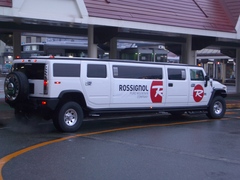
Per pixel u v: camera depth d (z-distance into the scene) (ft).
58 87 37.86
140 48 95.45
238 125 46.26
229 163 27.66
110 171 25.00
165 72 46.52
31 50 93.15
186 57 73.56
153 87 45.24
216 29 69.62
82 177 23.58
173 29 63.41
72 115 39.27
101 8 56.13
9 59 173.47
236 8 75.00
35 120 42.88
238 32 73.05
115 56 78.33
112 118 51.49
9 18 50.62
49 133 38.29
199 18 69.15
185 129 42.57
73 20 52.19
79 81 39.24
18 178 23.12
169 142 34.83
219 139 36.70
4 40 72.02
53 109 37.63
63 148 31.42
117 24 56.39
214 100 52.01
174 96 47.34
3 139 34.76
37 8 49.42
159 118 52.34
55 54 91.71
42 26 66.54
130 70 43.37
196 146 33.30
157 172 25.00
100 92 40.83
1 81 128.57
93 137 36.58
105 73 41.29
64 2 51.78
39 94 38.29
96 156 28.96
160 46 115.55
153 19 61.41
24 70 40.04
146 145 33.35
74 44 93.61
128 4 60.49
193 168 26.14
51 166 25.93
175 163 27.40
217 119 52.08
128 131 40.52
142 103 44.34
